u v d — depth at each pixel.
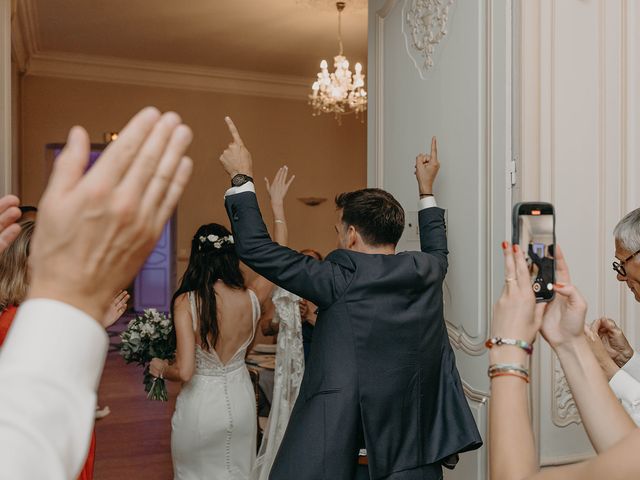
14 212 0.86
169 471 3.81
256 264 1.73
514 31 2.02
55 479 0.40
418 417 1.69
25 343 0.42
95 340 0.44
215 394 2.61
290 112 8.35
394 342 1.67
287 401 2.79
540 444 2.04
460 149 2.23
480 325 2.13
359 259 1.71
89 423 0.43
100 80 7.47
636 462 0.67
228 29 6.29
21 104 7.09
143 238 0.45
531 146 2.01
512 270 0.89
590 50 2.08
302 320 3.52
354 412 1.61
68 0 5.49
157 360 2.73
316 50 7.00
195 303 2.57
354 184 8.67
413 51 2.58
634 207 2.12
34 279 0.44
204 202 7.98
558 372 2.06
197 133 7.93
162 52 7.13
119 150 0.44
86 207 0.43
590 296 2.08
